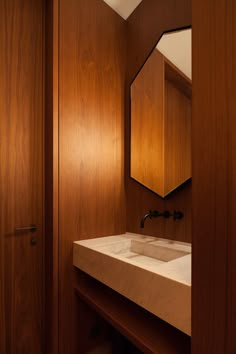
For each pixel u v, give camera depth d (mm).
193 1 554
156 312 809
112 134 1580
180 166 1286
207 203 531
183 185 1276
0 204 1274
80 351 1375
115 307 1092
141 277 880
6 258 1286
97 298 1183
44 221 1414
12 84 1316
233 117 483
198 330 551
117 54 1625
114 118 1595
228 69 489
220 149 506
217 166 511
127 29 1678
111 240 1427
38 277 1386
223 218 500
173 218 1324
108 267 1062
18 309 1312
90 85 1457
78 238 1387
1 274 1268
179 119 1296
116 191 1600
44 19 1433
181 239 1289
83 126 1417
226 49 491
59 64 1313
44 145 1419
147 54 1492
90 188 1451
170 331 908
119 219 1608
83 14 1430
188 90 1243
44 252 1407
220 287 505
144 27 1518
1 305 1262
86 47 1439
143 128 1525
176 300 736
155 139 1444
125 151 1663
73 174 1370
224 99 497
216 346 511
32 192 1379
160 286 796
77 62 1393
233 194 484
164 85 1385
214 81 515
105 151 1536
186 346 822
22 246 1340
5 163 1292
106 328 1507
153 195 1450
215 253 516
